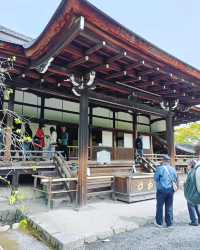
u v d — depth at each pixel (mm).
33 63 5977
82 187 6301
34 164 7445
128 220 5145
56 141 10016
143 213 5727
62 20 4445
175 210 6281
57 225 4699
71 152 10961
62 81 7273
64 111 10266
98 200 7121
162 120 13961
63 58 5895
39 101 9562
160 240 4301
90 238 4195
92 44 5141
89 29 4516
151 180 7543
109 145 12031
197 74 7074
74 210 5863
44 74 6789
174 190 5012
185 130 19328
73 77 6402
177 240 4305
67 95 8008
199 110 11938
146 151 13781
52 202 6082
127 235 4543
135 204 6664
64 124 10219
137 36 5023
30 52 5637
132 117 13242
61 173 6980
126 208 6180
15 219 5613
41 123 9492
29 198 6949
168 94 8773
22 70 6578
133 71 6625
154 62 5961
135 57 5629
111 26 4582
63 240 3979
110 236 4465
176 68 6469
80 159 6422
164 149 14125
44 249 4094
